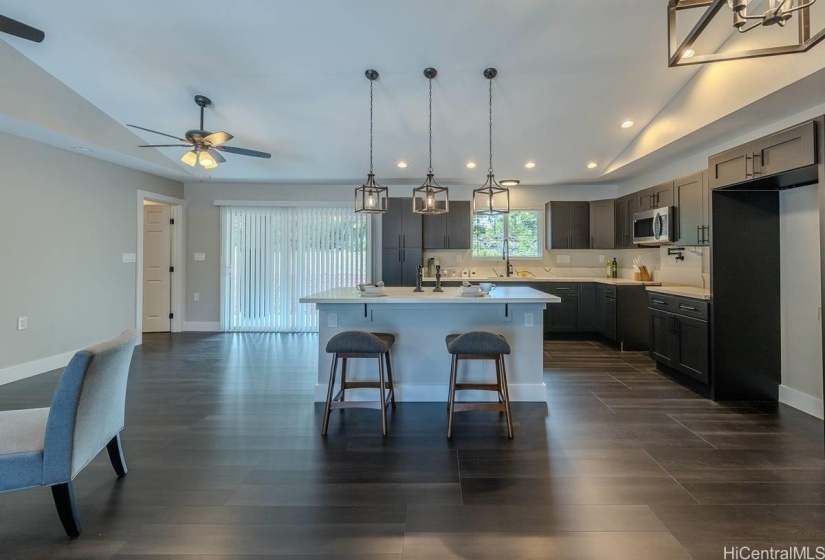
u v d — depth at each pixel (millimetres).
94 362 1747
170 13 2785
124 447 2510
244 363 4531
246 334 6234
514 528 1747
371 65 3344
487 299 3029
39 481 1644
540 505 1907
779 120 3264
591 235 6188
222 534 1716
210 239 6477
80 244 4543
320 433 2734
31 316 4008
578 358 4758
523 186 6461
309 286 6473
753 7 2781
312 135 4582
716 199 3293
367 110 4066
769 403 3248
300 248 6469
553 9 2729
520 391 3334
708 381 3369
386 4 2680
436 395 3377
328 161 5293
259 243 6469
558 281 5914
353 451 2473
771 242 3291
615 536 1694
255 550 1622
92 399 1803
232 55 3221
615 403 3270
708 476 2148
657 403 3262
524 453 2430
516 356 3352
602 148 4867
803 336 3088
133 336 2152
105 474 2191
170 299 6387
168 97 3824
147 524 1781
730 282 3305
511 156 5094
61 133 3793
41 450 1652
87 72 3455
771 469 2217
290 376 4047
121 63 3334
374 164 5383
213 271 6480
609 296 5406
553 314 5902
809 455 2371
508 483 2100
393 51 3166
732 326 3305
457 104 3938
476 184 6363
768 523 1762
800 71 2508
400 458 2381
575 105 3953
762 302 3305
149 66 3373
